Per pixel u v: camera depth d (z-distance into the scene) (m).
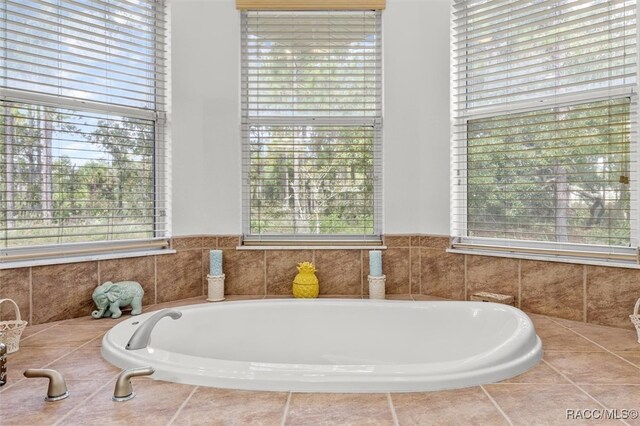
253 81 2.63
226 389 1.28
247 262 2.60
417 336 2.05
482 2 2.38
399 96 2.59
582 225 2.11
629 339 1.77
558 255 2.15
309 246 2.60
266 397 1.23
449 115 2.49
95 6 2.28
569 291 2.08
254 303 2.16
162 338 1.88
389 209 2.60
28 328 1.97
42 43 2.11
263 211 2.66
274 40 2.63
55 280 2.09
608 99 2.01
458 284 2.45
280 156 2.66
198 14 2.57
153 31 2.48
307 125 2.66
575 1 2.07
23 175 2.05
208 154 2.60
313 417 1.12
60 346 1.71
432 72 2.54
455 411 1.15
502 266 2.30
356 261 2.59
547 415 1.13
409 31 2.58
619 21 1.96
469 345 1.94
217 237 2.61
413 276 2.60
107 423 1.09
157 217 2.52
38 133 2.10
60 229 2.17
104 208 2.30
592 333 1.86
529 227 2.27
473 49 2.42
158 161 2.53
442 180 2.52
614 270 1.95
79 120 2.23
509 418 1.11
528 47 2.24
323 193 2.66
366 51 2.63
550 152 2.19
